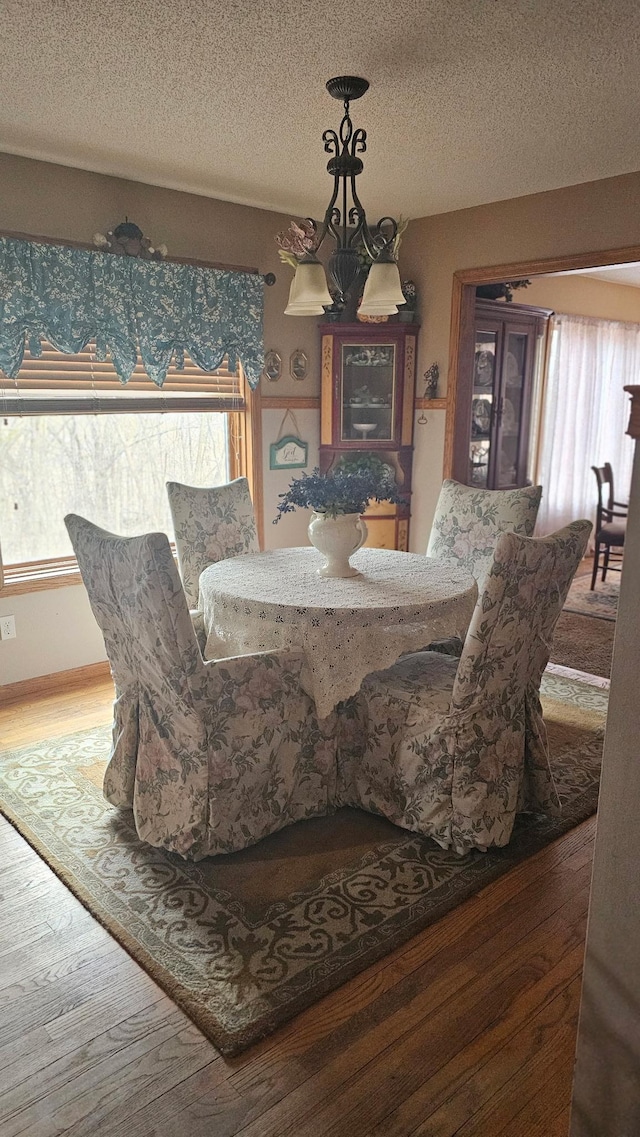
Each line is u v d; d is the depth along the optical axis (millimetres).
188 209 3787
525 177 3555
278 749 2330
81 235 3422
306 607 2330
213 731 2168
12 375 3211
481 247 4121
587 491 6812
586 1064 1265
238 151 3156
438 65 2365
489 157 3258
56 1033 1661
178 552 3414
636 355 7035
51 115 2754
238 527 3582
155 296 3596
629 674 1102
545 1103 1495
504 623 2115
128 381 3557
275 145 3088
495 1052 1611
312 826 2477
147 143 3051
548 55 2293
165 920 2008
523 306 5121
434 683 2475
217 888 2141
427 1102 1496
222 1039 1625
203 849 2227
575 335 6289
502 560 2025
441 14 2047
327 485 2619
